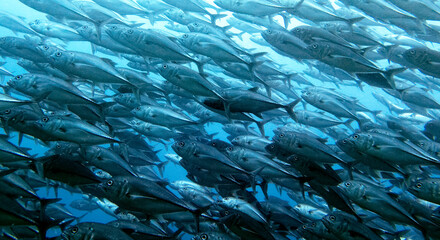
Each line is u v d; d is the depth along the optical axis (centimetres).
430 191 253
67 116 273
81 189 305
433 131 354
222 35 385
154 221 294
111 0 427
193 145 296
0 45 347
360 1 347
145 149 374
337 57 322
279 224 310
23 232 280
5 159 254
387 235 283
